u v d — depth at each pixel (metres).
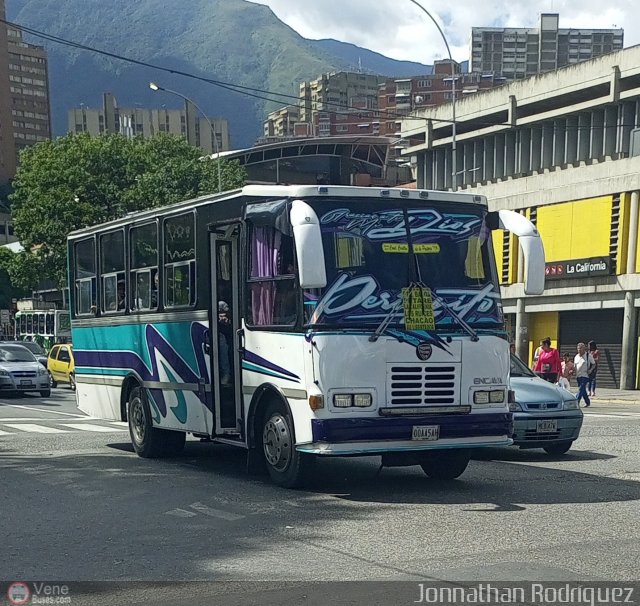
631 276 32.75
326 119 172.25
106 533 7.70
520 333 37.91
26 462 12.27
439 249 9.59
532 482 10.34
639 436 15.72
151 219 12.28
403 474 10.99
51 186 47.50
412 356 9.13
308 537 7.41
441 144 43.38
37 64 193.50
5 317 62.91
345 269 9.09
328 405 8.80
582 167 35.91
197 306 11.02
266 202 9.62
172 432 12.61
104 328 13.85
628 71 33.59
